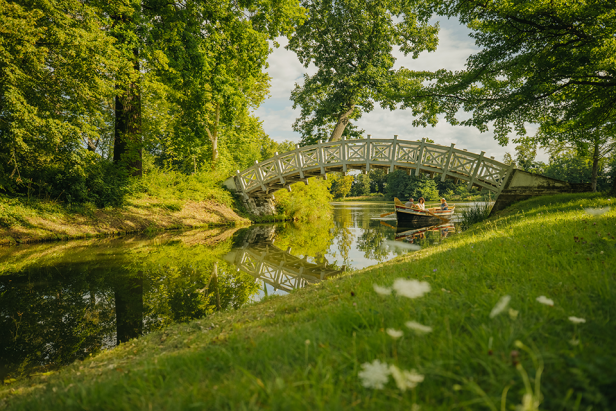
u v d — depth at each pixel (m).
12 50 9.12
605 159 15.70
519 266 2.86
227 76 15.29
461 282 2.71
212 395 1.35
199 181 20.16
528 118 11.73
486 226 8.76
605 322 1.51
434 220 19.89
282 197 23.52
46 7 9.41
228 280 6.33
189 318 4.25
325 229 15.98
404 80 16.75
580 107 10.79
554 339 1.43
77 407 1.49
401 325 1.85
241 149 32.62
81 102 11.13
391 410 1.12
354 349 1.56
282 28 16.17
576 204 8.00
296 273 6.98
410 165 16.78
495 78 12.19
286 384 1.32
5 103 9.09
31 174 12.12
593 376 1.12
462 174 15.57
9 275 6.57
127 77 12.24
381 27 22.05
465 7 11.38
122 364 2.53
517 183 13.88
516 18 10.23
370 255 8.66
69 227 12.01
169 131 20.95
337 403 1.14
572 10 9.16
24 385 2.55
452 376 1.21
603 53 9.06
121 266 7.47
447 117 13.30
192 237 12.69
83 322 4.21
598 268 2.40
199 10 14.55
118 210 14.54
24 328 4.02
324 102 23.36
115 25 12.45
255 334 2.51
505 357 1.31
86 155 12.05
